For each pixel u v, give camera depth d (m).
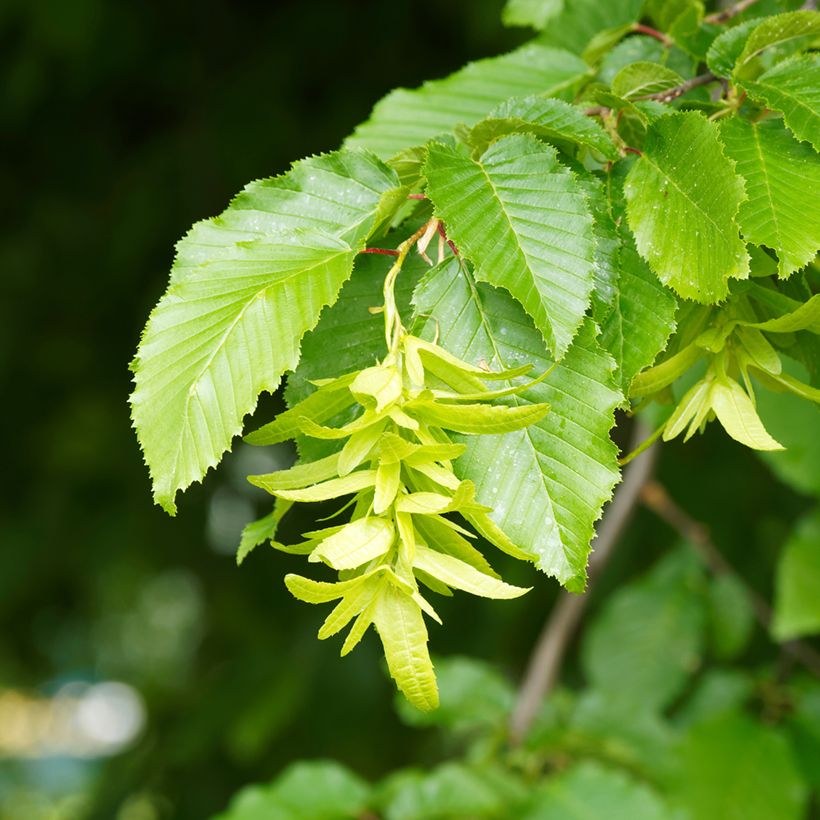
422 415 1.58
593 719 4.18
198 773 6.62
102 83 6.91
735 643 4.60
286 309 1.68
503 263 1.69
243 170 6.62
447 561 1.55
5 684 8.85
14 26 6.55
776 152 1.77
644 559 5.85
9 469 7.59
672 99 2.09
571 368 1.71
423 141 2.61
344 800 3.76
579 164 1.86
